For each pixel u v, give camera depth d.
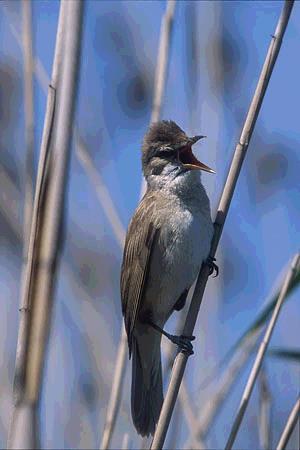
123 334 8.87
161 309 8.93
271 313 7.77
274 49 6.92
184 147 8.81
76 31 5.64
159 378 8.84
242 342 7.64
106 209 9.96
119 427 10.23
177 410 9.59
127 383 10.93
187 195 8.55
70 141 5.38
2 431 10.00
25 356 4.67
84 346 10.74
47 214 5.10
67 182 5.25
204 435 8.71
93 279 11.80
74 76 5.53
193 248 8.24
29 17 8.57
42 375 4.64
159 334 8.93
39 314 4.77
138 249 8.72
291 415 7.26
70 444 10.21
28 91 8.50
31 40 8.61
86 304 10.95
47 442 10.22
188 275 8.45
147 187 9.06
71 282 11.02
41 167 5.26
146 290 8.81
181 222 8.41
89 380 10.62
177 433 9.52
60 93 5.49
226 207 7.68
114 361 10.72
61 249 5.04
